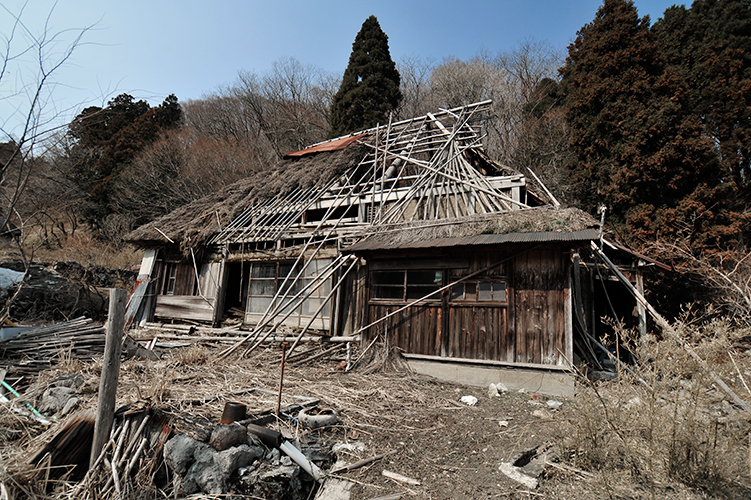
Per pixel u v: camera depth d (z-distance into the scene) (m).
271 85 32.47
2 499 3.26
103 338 7.67
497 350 6.98
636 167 12.92
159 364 7.10
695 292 11.14
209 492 3.58
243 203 11.81
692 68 16.72
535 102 23.78
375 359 7.63
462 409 5.63
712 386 4.43
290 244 10.39
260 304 10.30
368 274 8.38
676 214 12.10
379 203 10.60
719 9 17.78
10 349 6.62
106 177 22.12
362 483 3.58
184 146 24.89
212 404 4.70
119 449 3.82
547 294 6.81
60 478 3.67
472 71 27.92
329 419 4.56
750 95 15.23
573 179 15.19
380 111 23.78
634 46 14.33
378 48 25.06
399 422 4.96
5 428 4.50
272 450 3.94
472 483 3.61
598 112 14.75
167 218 12.42
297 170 12.68
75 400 4.91
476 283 7.37
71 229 21.34
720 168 12.60
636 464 3.62
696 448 3.49
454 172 10.46
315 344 8.70
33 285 11.77
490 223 7.62
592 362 7.86
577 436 3.88
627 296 10.54
